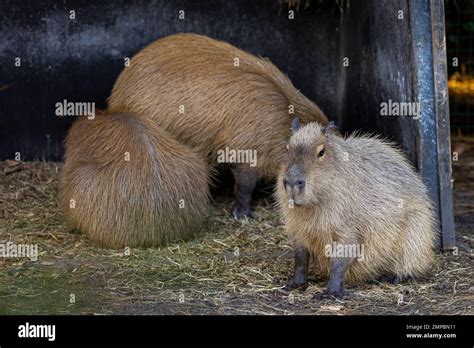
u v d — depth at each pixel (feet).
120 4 28.37
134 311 18.48
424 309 18.67
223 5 28.86
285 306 18.80
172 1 28.60
